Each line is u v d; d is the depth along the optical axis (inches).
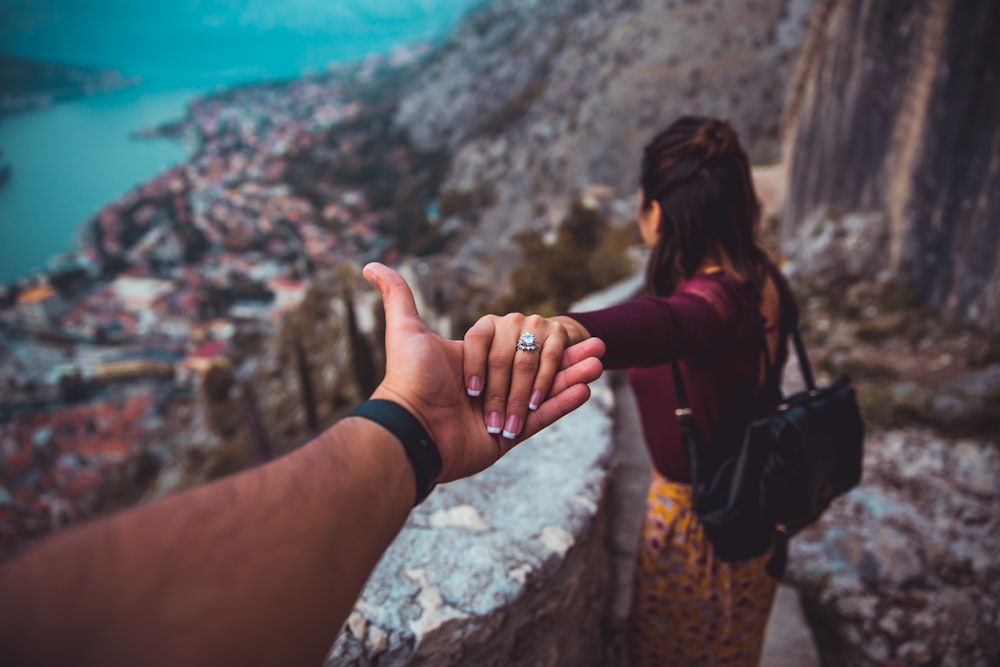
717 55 2126.0
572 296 484.7
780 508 42.6
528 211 2433.6
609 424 68.4
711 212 42.5
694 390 42.2
